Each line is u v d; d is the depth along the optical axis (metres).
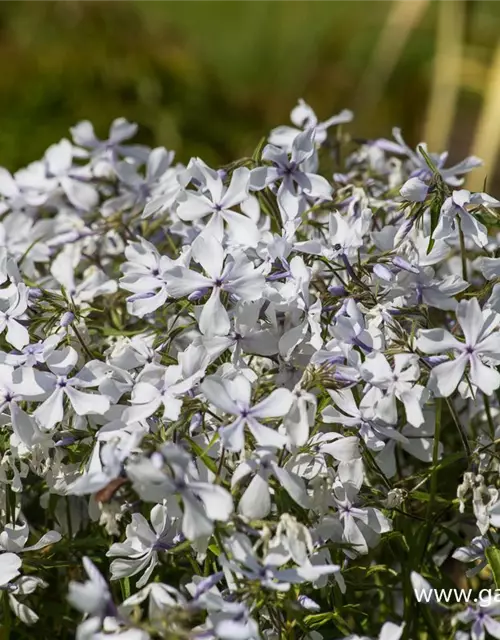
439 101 1.26
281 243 0.81
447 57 1.26
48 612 0.83
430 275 0.83
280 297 0.80
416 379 0.79
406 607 0.82
